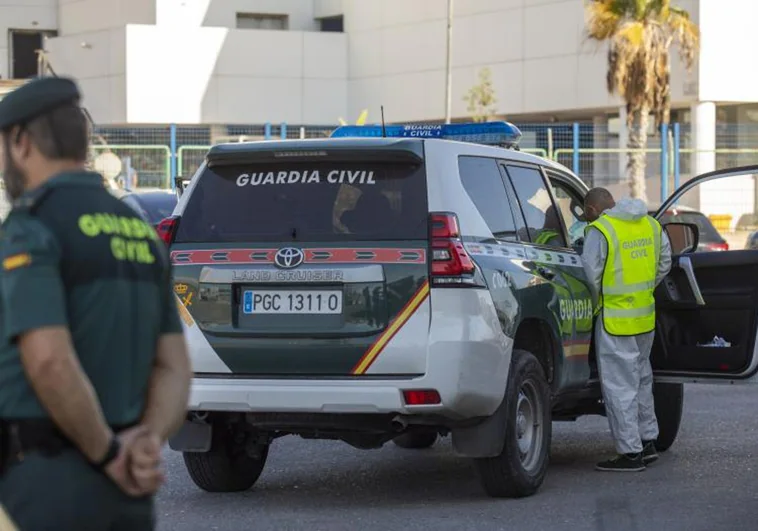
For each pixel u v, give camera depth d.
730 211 21.89
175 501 9.13
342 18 58.38
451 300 8.16
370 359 8.15
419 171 8.45
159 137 54.94
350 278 8.21
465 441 8.57
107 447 3.59
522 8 52.03
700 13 46.59
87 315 3.66
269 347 8.30
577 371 10.01
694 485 9.67
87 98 56.28
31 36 60.31
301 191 8.59
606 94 49.38
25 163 3.77
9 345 3.59
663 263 10.26
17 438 3.59
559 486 9.62
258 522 8.38
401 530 8.09
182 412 3.96
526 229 9.55
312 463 10.82
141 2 55.62
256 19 58.12
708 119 47.12
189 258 8.57
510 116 53.72
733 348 10.37
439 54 54.91
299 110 57.00
